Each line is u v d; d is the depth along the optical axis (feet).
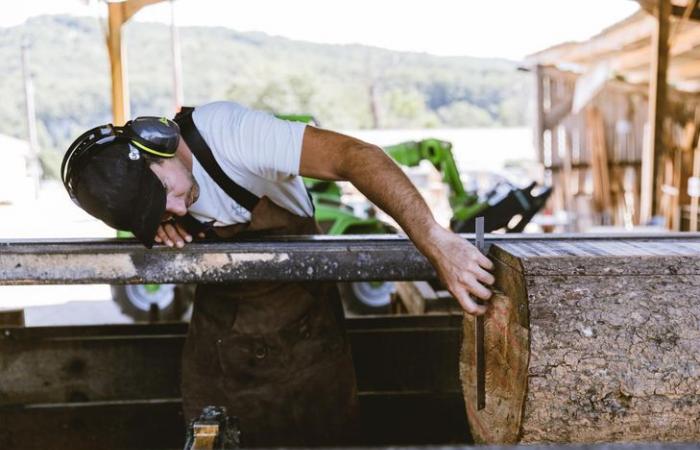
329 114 138.10
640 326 4.10
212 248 5.43
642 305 4.14
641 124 37.52
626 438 4.16
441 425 7.70
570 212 38.78
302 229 6.56
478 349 4.77
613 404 4.10
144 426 7.52
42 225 35.70
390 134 71.20
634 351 4.09
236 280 5.48
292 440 7.13
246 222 5.95
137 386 7.62
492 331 4.77
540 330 4.08
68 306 21.09
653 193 26.99
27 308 20.81
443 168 15.07
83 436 7.50
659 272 4.20
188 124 5.46
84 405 7.46
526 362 4.09
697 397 4.10
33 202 57.16
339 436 7.22
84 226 35.22
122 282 5.44
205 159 5.41
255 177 5.60
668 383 4.07
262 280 5.50
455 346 7.75
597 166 38.14
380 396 7.65
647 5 25.95
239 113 5.48
